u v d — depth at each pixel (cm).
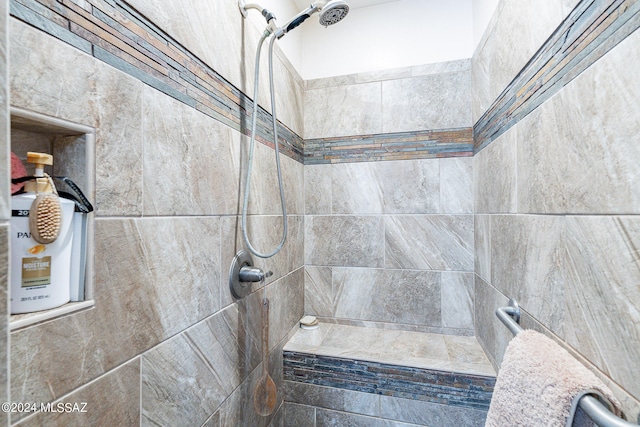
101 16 47
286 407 124
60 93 40
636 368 39
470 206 134
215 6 79
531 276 72
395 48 145
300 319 148
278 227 122
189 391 67
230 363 84
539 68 68
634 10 39
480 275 122
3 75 23
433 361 113
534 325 70
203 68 73
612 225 43
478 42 123
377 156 146
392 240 144
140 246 54
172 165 63
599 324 47
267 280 110
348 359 117
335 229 152
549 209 63
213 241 77
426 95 140
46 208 38
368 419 115
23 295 37
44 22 38
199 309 71
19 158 42
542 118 66
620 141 42
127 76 52
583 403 38
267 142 112
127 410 51
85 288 44
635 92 39
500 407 54
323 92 154
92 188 45
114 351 48
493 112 102
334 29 154
